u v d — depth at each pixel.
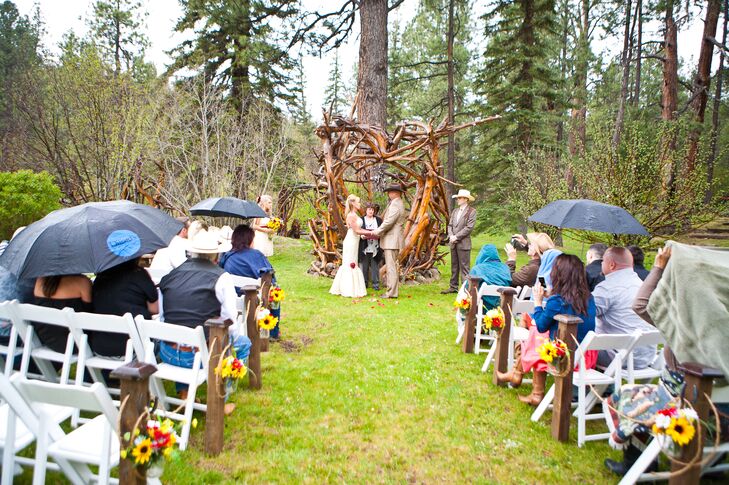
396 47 30.08
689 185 7.78
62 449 2.29
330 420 3.61
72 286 3.50
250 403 3.86
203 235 3.62
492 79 18.72
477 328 5.35
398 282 9.19
